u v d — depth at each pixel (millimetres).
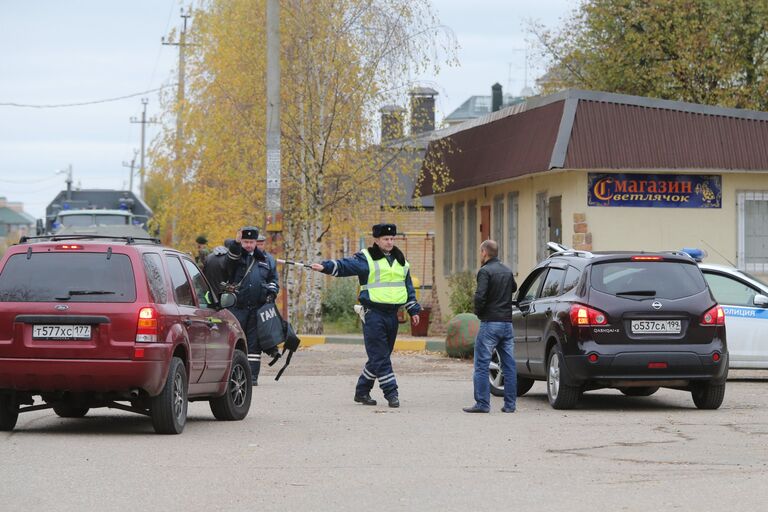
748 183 81312
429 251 138750
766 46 125312
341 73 92375
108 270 39469
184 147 111188
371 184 94625
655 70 125250
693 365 47875
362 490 29359
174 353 40656
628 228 79500
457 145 97812
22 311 39031
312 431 41500
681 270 49062
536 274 54844
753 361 61688
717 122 79375
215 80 100750
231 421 44875
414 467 33062
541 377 52250
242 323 56969
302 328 98312
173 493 28828
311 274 95438
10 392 40562
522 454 35656
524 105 85500
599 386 48750
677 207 80250
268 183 85188
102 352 38688
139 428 42719
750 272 81188
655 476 31531
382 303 49688
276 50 85500
